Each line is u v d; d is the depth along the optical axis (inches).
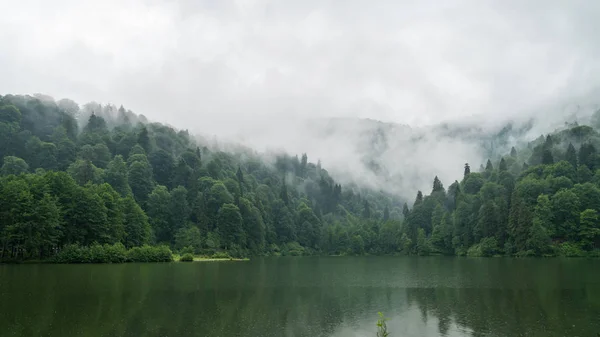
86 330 1325.0
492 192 7091.5
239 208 7391.7
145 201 6432.1
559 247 5565.9
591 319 1530.5
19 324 1385.3
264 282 2738.7
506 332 1363.2
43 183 4261.8
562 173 6752.0
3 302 1772.9
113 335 1274.6
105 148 7440.9
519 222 5723.4
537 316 1590.8
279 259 6491.1
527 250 5551.2
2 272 2982.3
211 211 6963.6
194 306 1779.0
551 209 5895.7
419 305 1852.9
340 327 1446.9
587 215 5595.5
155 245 5792.3
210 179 7775.6
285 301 1961.1
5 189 3831.2
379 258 6870.1
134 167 6830.7
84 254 4072.3
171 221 6323.8
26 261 3919.8
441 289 2370.8
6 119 7445.9
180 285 2465.6
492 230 6215.6
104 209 4527.6
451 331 1385.3
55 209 3966.5
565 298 1987.0
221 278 2947.8
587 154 7401.6
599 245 5664.4
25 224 3740.2
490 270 3590.1
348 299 2028.8
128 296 1996.8
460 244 6934.1
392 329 1419.8
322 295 2162.9
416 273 3464.6
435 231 7539.4
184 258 5216.5
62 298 1898.4
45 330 1314.0
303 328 1425.9
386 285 2586.1
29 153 6968.5
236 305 1827.0
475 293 2192.4
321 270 3905.0
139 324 1422.2
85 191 4426.7
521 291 2235.5
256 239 7509.8
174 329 1371.8
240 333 1343.5
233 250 6451.8
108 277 2778.1
